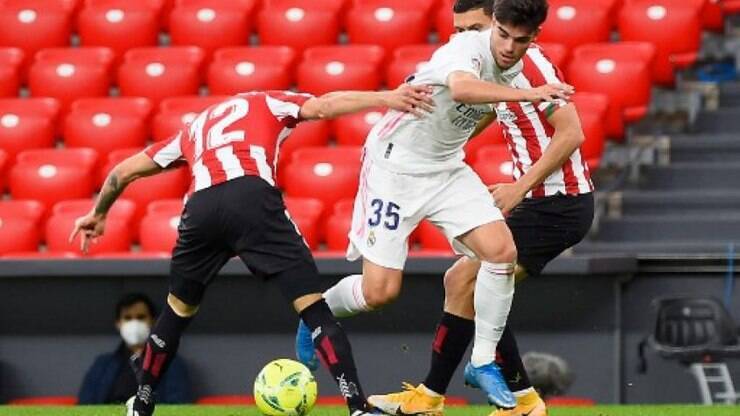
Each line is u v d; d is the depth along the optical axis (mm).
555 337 38500
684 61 46562
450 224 23766
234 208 21906
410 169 23891
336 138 45094
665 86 46562
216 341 39281
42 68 48406
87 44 50375
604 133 43000
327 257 37375
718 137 45125
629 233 42531
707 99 47156
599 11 47312
